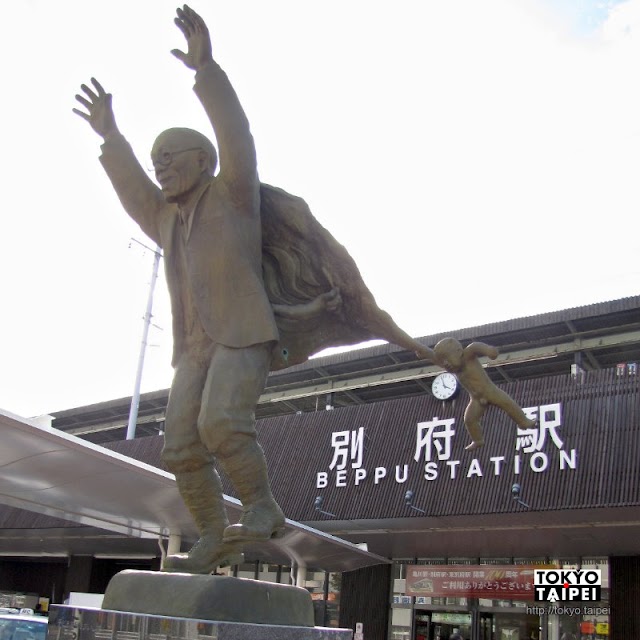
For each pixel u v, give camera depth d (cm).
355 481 1986
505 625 2086
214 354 379
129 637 320
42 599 2980
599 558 2019
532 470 1686
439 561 2262
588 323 2170
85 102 429
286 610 354
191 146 390
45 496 1455
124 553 2683
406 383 2619
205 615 322
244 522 358
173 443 383
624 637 1895
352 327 434
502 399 415
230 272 377
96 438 3850
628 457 1572
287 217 408
